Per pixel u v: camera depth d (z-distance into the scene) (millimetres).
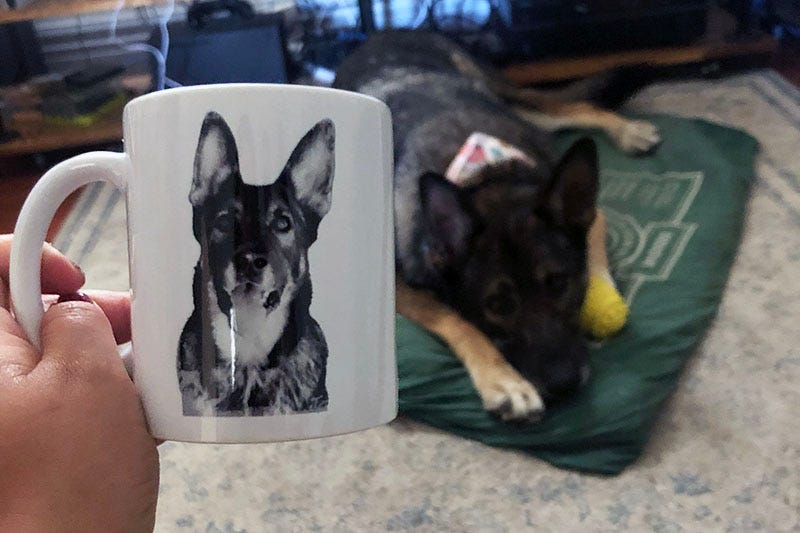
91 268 2020
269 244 429
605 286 1590
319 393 444
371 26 3084
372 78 2402
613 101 2555
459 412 1400
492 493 1285
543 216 1571
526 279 1514
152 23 3262
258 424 439
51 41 3258
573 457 1324
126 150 449
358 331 453
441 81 2314
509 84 2639
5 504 424
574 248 1574
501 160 1758
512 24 2865
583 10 2830
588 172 1536
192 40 2754
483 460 1356
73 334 465
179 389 442
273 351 436
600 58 2885
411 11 3355
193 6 3027
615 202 2018
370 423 465
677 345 1492
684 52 2789
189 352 438
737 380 1471
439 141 1928
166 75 2818
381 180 462
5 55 3045
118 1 2664
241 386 436
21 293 478
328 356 444
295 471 1361
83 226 2244
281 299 434
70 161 463
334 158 434
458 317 1591
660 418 1407
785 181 2070
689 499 1234
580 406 1347
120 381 462
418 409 1435
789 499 1211
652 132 2229
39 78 2861
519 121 2193
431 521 1239
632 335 1514
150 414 456
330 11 3332
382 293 468
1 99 2787
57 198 472
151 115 426
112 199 2400
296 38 3238
